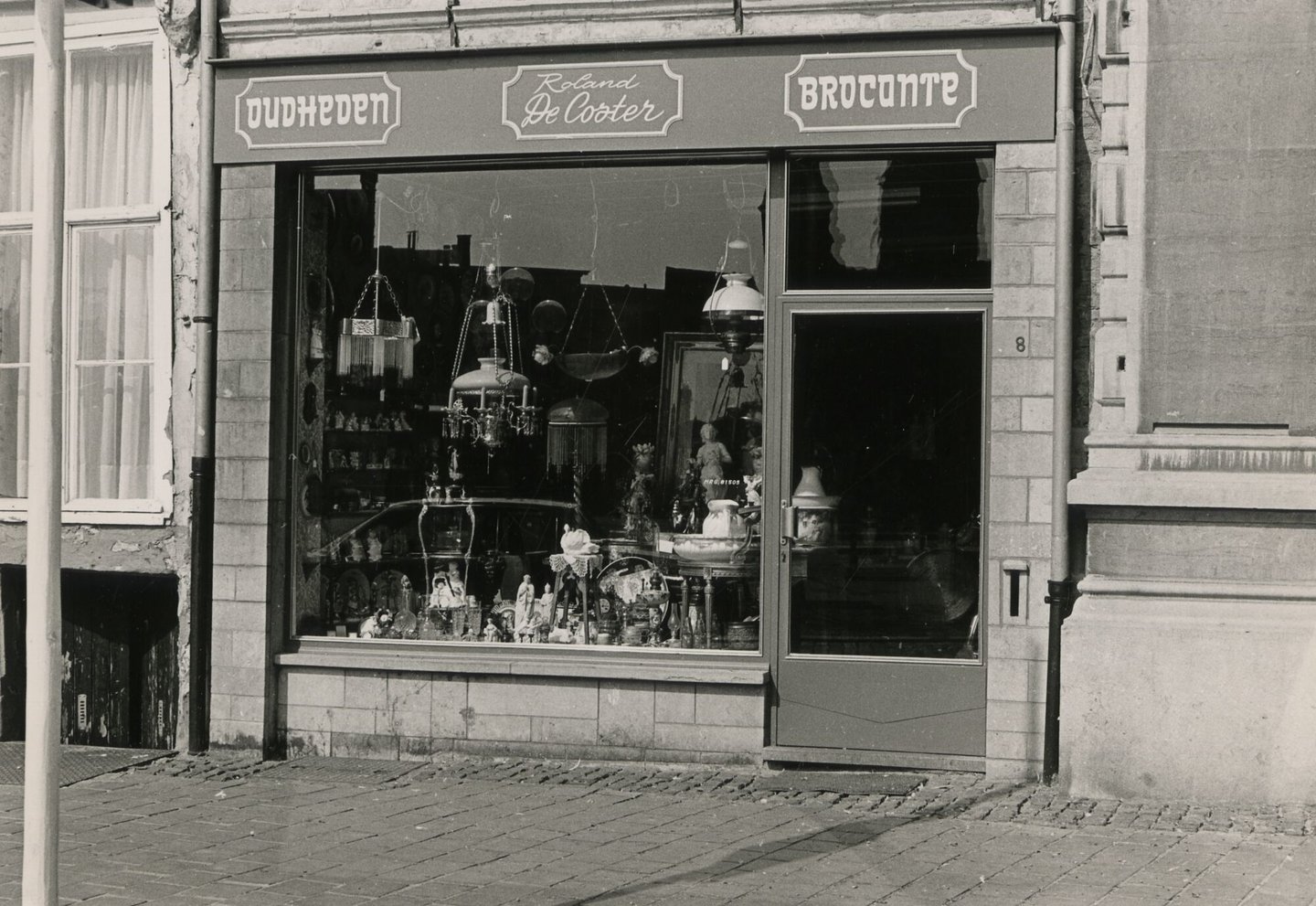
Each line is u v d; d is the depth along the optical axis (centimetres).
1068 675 776
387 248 931
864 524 851
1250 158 768
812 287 859
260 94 909
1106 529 786
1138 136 782
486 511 922
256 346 911
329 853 678
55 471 489
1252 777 752
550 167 901
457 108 884
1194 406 777
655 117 857
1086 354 811
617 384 898
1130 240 783
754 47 842
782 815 750
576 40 869
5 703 992
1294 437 767
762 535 863
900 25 828
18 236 997
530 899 601
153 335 947
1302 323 764
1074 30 803
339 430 941
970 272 837
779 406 860
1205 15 771
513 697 888
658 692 867
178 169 934
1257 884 612
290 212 930
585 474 905
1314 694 745
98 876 641
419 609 928
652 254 888
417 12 887
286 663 914
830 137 834
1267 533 765
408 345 931
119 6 948
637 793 805
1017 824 721
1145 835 695
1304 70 761
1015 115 809
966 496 837
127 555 941
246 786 830
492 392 920
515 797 796
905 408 846
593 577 902
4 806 786
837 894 605
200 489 916
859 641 851
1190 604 770
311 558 940
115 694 964
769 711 859
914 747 841
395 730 904
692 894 607
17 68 1000
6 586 993
